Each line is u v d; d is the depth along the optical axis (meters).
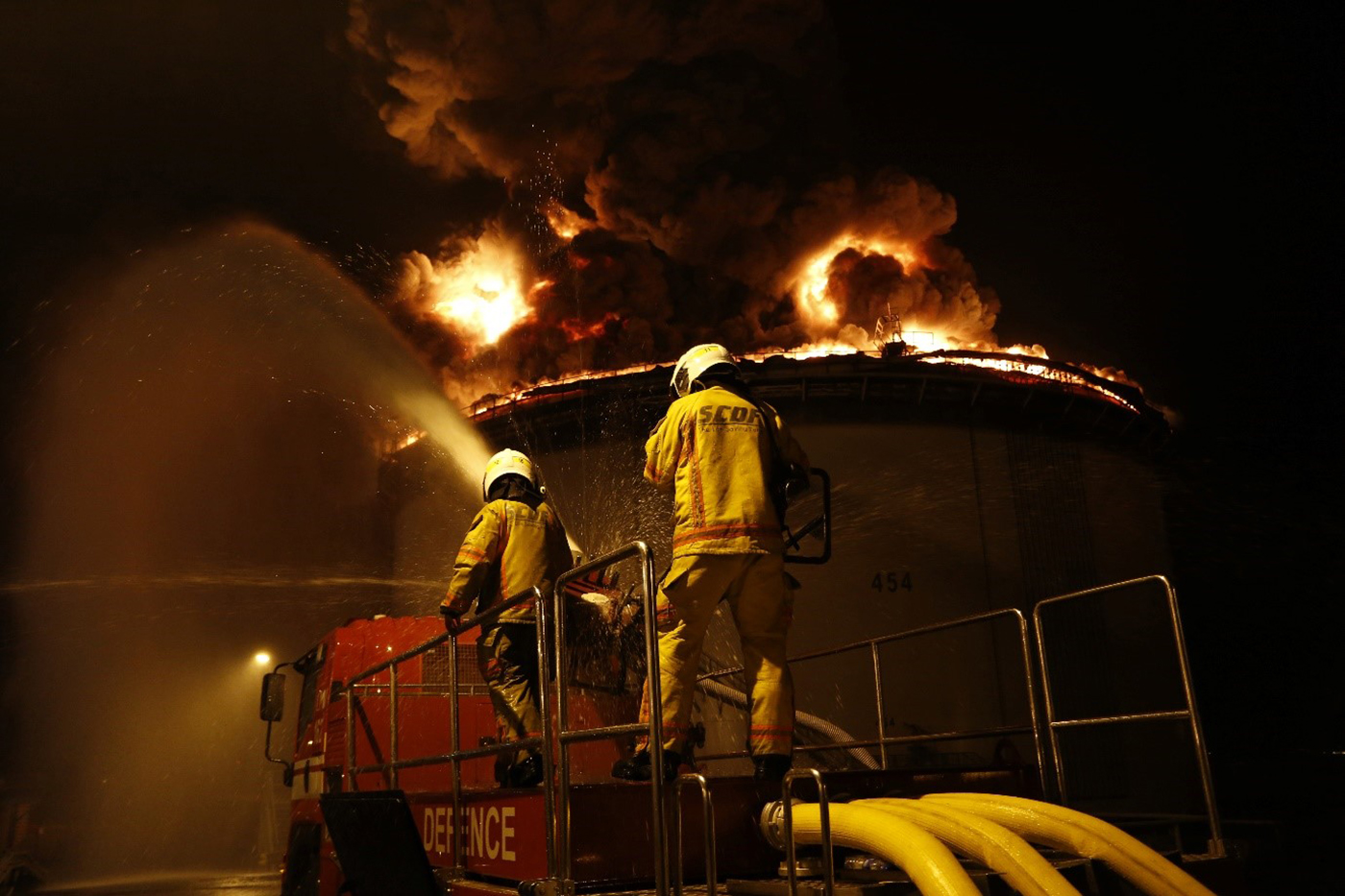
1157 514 19.02
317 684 7.57
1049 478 17.69
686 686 3.57
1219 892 3.63
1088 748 16.36
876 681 5.63
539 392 18.19
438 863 4.43
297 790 7.66
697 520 3.66
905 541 16.58
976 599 16.56
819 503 16.67
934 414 17.34
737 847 3.52
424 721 6.72
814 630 15.87
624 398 17.69
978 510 17.05
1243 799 13.48
